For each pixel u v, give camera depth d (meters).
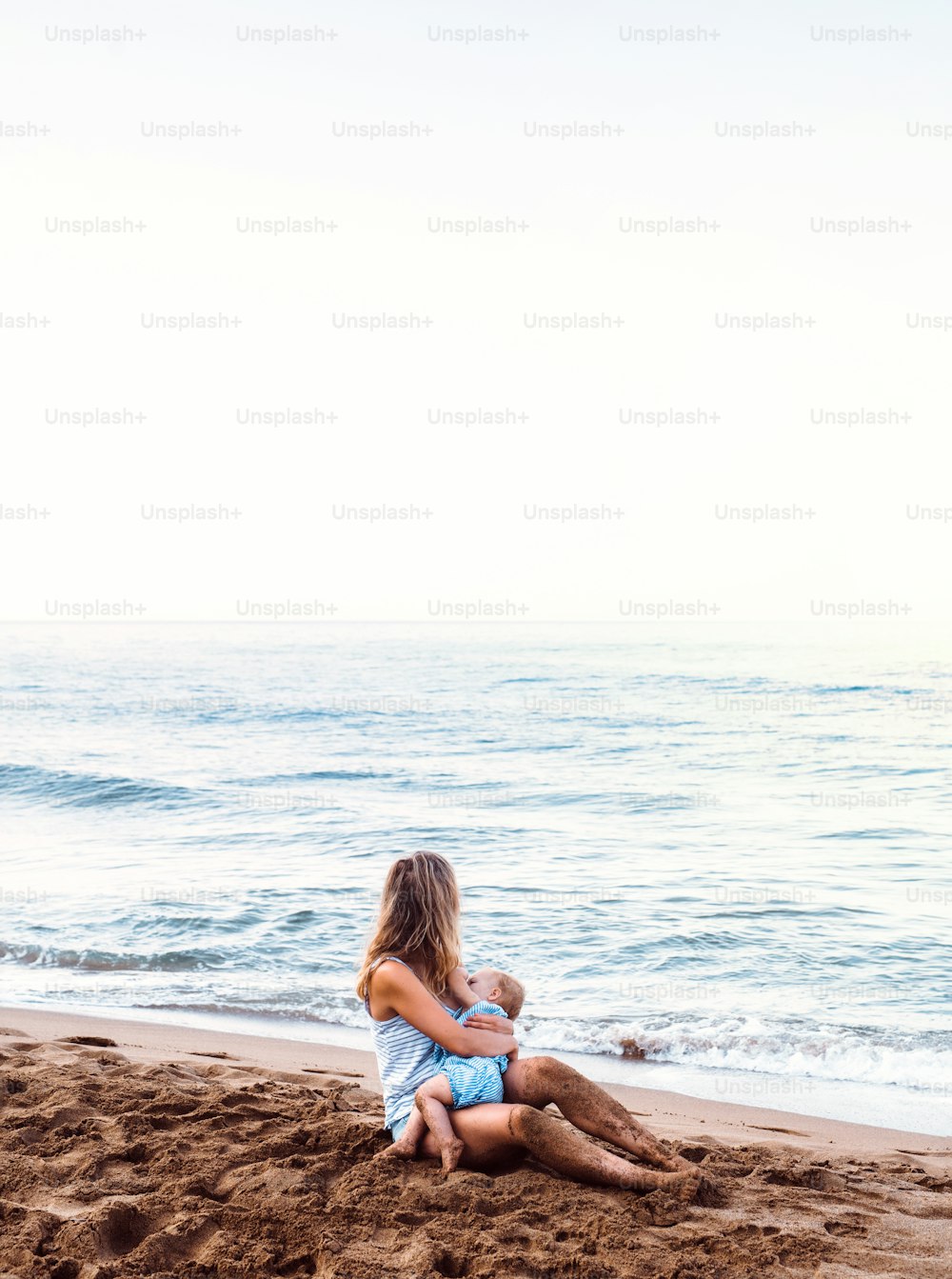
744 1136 5.71
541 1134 3.70
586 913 11.99
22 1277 2.92
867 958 10.20
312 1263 3.15
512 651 57.94
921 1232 3.57
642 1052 7.82
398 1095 4.02
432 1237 3.26
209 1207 3.47
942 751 28.06
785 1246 3.29
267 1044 7.50
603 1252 3.18
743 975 9.66
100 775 23.12
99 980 9.45
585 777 24.50
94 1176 3.76
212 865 14.95
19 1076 5.08
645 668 49.41
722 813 19.72
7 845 16.91
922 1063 7.47
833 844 16.75
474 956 10.30
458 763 26.73
